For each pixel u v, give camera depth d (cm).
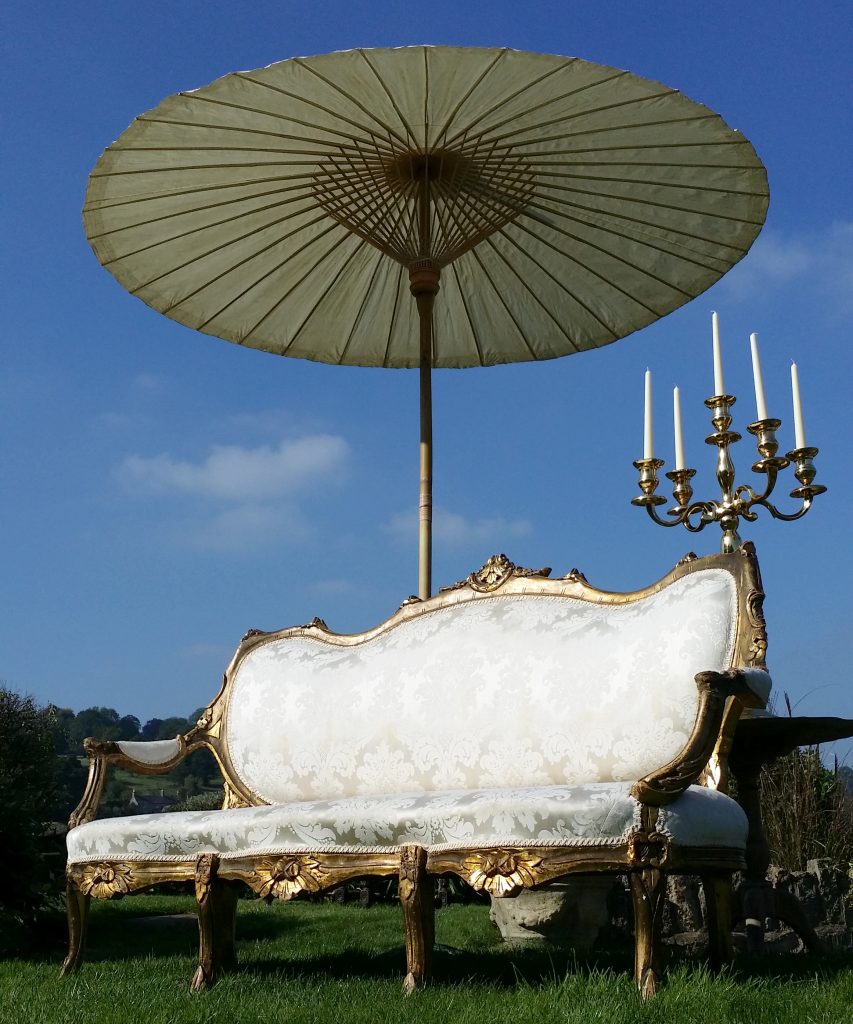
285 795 385
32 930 496
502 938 493
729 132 431
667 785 238
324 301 570
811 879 517
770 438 446
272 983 295
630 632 327
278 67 393
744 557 309
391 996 254
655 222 499
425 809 265
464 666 359
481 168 464
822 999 222
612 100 414
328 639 410
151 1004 258
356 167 464
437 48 383
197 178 461
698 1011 209
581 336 590
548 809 245
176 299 546
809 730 342
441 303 587
